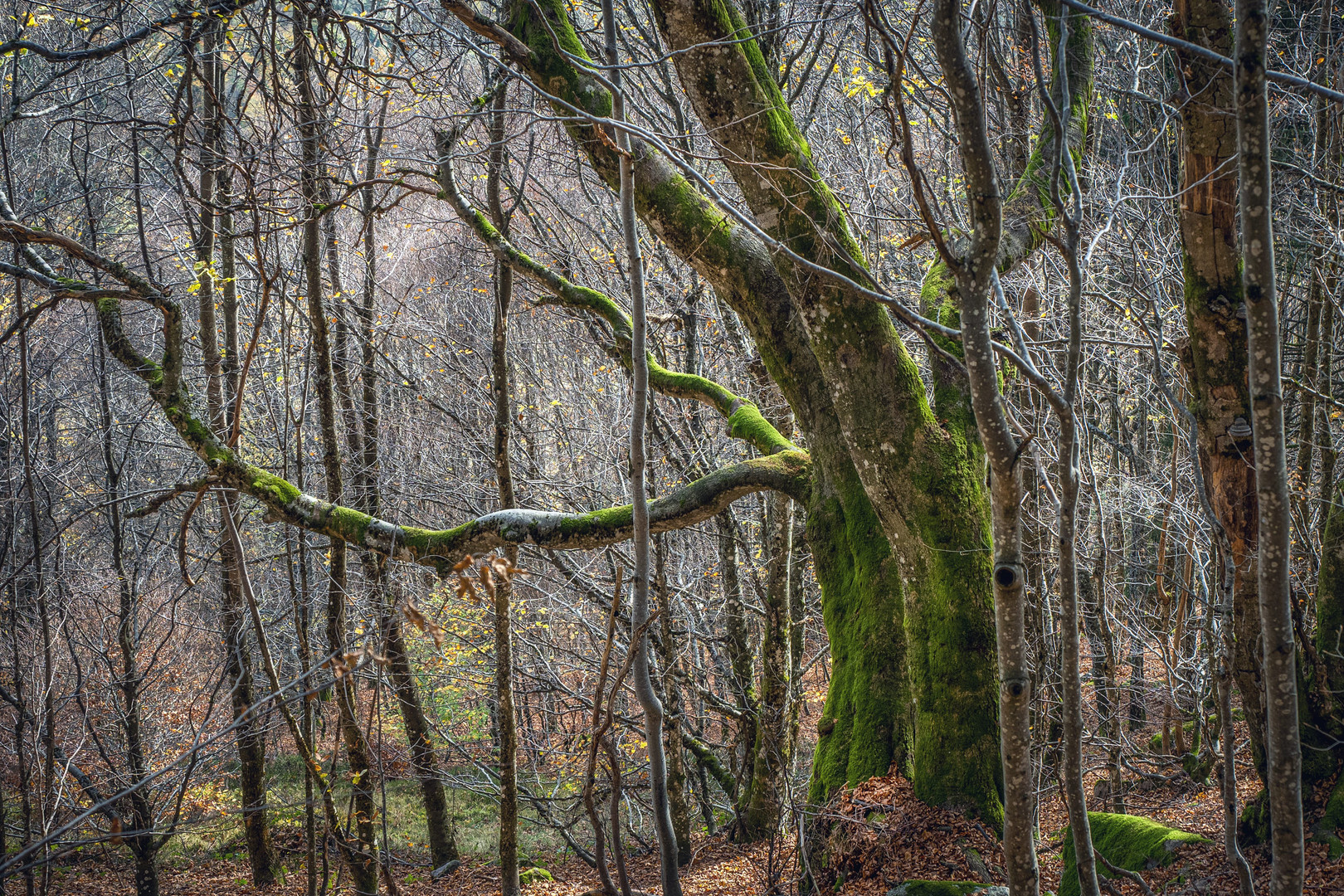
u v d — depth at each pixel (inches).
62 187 517.7
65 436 701.3
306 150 325.4
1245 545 199.3
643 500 197.8
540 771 652.1
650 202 320.5
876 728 321.1
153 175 516.7
